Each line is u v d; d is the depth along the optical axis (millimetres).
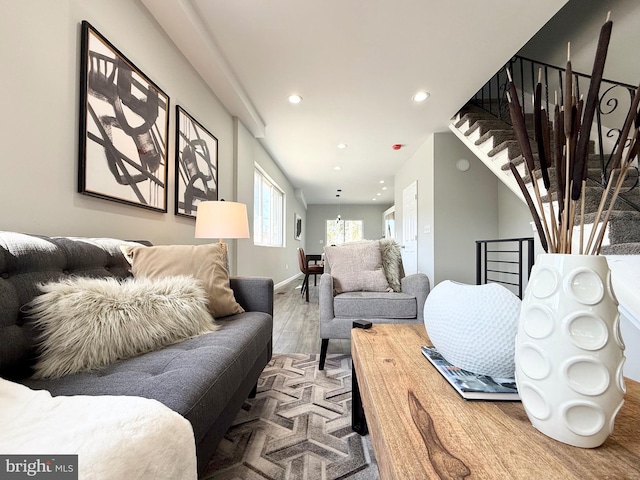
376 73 2654
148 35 1898
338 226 11047
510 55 2395
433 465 434
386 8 1929
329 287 2086
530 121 2916
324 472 1052
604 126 2562
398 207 6043
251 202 3980
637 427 536
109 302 941
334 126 3854
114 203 1622
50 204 1248
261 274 4859
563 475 416
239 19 2053
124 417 562
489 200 4043
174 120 2197
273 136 4230
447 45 2273
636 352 1452
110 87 1553
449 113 3449
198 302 1229
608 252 1544
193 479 626
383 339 1110
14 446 462
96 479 433
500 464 437
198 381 800
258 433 1271
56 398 615
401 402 625
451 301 791
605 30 479
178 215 2238
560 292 502
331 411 1451
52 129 1256
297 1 1885
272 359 2180
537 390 510
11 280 827
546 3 1879
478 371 734
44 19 1219
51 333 830
